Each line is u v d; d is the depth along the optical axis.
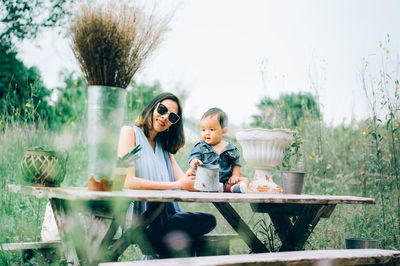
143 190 2.87
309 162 6.64
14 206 4.41
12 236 3.72
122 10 2.56
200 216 3.22
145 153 3.27
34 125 5.52
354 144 7.52
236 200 2.57
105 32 2.49
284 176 3.56
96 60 2.47
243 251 4.34
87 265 2.54
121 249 2.65
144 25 2.60
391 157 5.62
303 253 2.77
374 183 5.81
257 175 3.58
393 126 5.65
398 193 5.00
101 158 2.43
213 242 3.42
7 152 5.05
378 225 4.78
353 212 5.20
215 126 3.70
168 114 3.33
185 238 3.19
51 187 2.79
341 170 7.15
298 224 3.48
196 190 3.11
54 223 3.44
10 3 7.49
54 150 2.86
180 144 3.59
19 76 7.84
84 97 7.59
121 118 2.51
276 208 3.57
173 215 3.24
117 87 2.50
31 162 2.77
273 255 2.63
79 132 6.94
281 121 6.42
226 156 3.70
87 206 2.59
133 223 2.73
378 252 2.93
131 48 2.58
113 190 2.55
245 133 3.53
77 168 6.47
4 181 4.41
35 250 3.24
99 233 2.53
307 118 7.12
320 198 3.02
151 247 3.13
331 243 4.58
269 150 3.49
